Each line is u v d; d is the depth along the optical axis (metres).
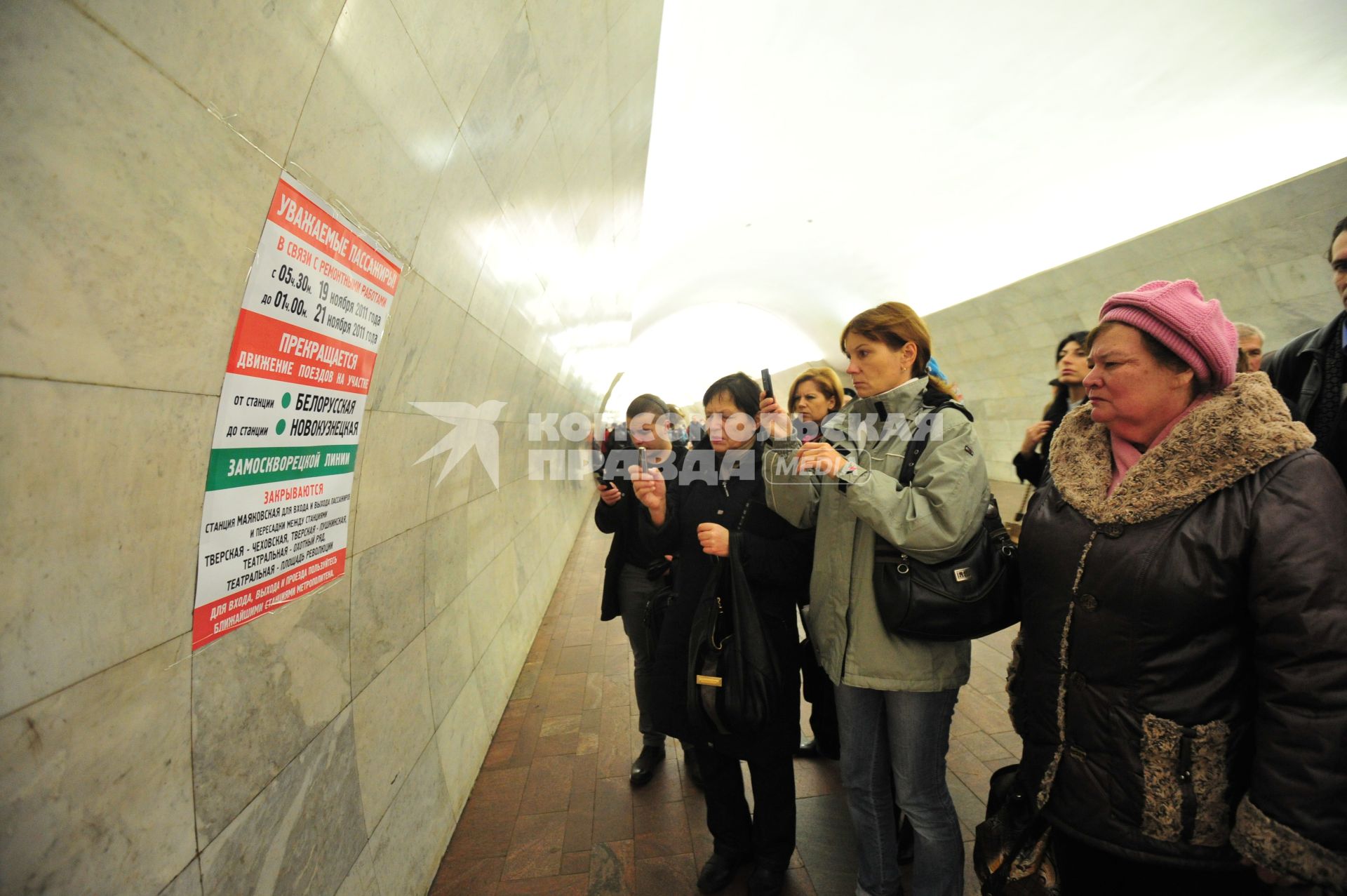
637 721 3.00
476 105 1.73
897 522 1.38
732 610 1.70
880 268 14.91
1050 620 1.12
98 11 0.61
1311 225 6.80
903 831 2.02
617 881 1.95
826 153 10.17
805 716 2.98
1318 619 0.83
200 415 0.88
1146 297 1.03
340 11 1.00
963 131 9.15
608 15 2.71
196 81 0.76
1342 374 1.55
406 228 1.52
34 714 0.64
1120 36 6.88
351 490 1.48
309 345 1.15
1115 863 1.07
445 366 2.09
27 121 0.56
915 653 1.48
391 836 1.71
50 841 0.66
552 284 3.67
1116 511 1.03
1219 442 0.95
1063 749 1.09
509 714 3.14
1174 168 8.31
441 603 2.34
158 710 0.85
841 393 2.31
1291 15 5.95
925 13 6.70
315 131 1.04
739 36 6.44
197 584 0.92
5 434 0.58
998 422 14.28
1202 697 0.95
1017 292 11.49
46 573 0.65
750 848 1.93
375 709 1.68
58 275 0.62
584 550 7.81
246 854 1.07
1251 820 0.87
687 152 8.36
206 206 0.82
